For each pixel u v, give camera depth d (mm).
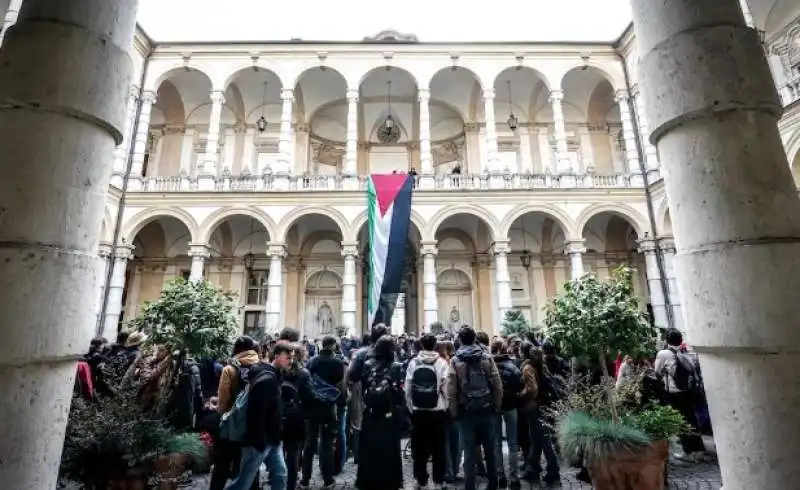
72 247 2387
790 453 2100
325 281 27047
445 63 25328
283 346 6465
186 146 27531
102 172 2611
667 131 2703
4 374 2146
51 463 2314
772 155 2418
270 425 5609
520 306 26188
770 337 2176
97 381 7719
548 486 7625
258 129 28188
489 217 22438
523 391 7797
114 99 2643
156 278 25750
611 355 6691
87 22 2578
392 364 6969
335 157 29750
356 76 24969
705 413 10141
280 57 25062
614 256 26578
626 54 25250
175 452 5473
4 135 2344
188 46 24797
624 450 5543
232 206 22203
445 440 7602
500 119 29141
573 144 28500
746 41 2545
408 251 27516
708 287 2391
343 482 8289
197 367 8578
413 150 29828
